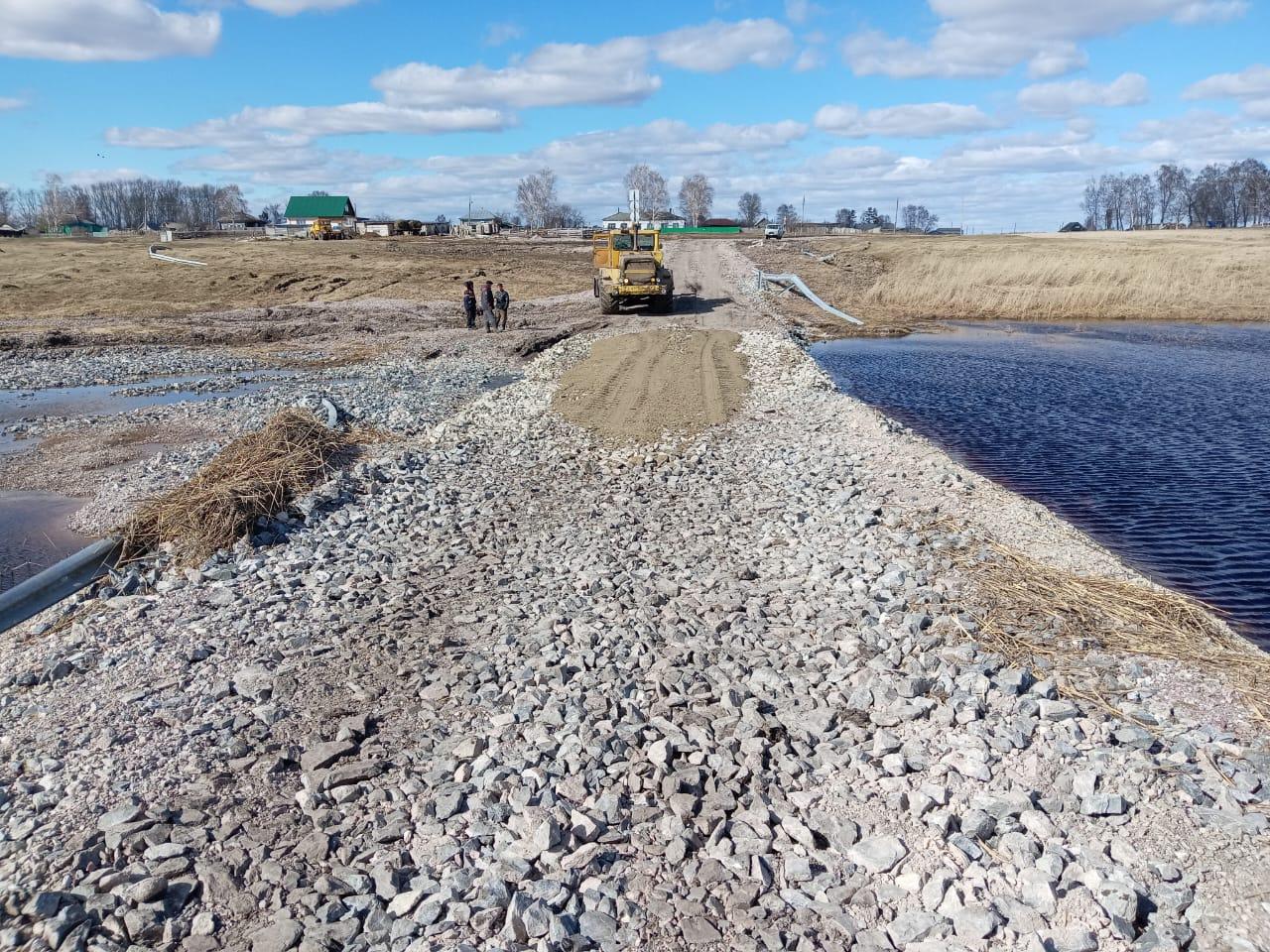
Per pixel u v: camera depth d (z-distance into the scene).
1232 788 4.94
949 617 7.36
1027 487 13.18
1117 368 25.22
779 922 4.12
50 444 14.78
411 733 5.77
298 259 52.72
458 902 4.22
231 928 4.09
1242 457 14.83
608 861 4.54
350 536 9.72
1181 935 3.97
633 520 10.45
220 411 17.14
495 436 14.91
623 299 33.62
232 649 6.96
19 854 4.53
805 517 10.37
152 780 5.16
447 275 47.59
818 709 5.99
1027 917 4.09
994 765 5.28
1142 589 8.12
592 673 6.50
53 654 6.91
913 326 35.41
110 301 35.72
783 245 68.56
